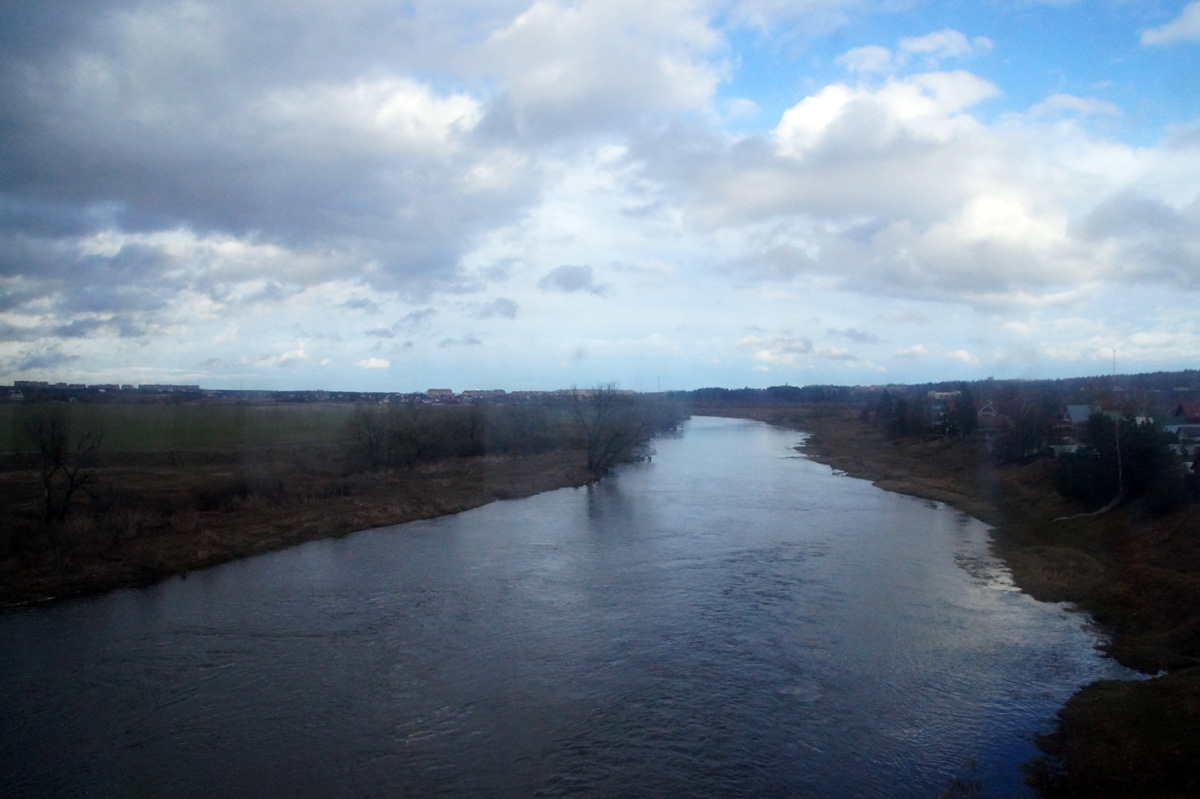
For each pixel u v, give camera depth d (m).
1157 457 27.92
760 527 32.31
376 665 16.84
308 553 27.86
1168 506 26.22
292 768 12.60
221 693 15.41
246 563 26.31
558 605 21.09
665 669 16.55
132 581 23.61
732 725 13.98
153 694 15.38
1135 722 13.24
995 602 21.38
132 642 18.33
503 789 11.98
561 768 12.56
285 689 15.59
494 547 28.70
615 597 21.83
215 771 12.50
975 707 14.66
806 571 24.70
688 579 23.73
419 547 28.78
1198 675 14.50
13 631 19.14
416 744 13.37
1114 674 16.16
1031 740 13.36
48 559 24.22
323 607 21.03
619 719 14.23
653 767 12.58
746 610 20.53
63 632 19.06
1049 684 15.70
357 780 12.24
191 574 24.83
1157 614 19.17
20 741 13.47
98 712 14.57
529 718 14.30
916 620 19.72
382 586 23.17
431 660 17.12
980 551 27.73
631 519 34.56
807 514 35.59
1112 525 28.16
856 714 14.41
